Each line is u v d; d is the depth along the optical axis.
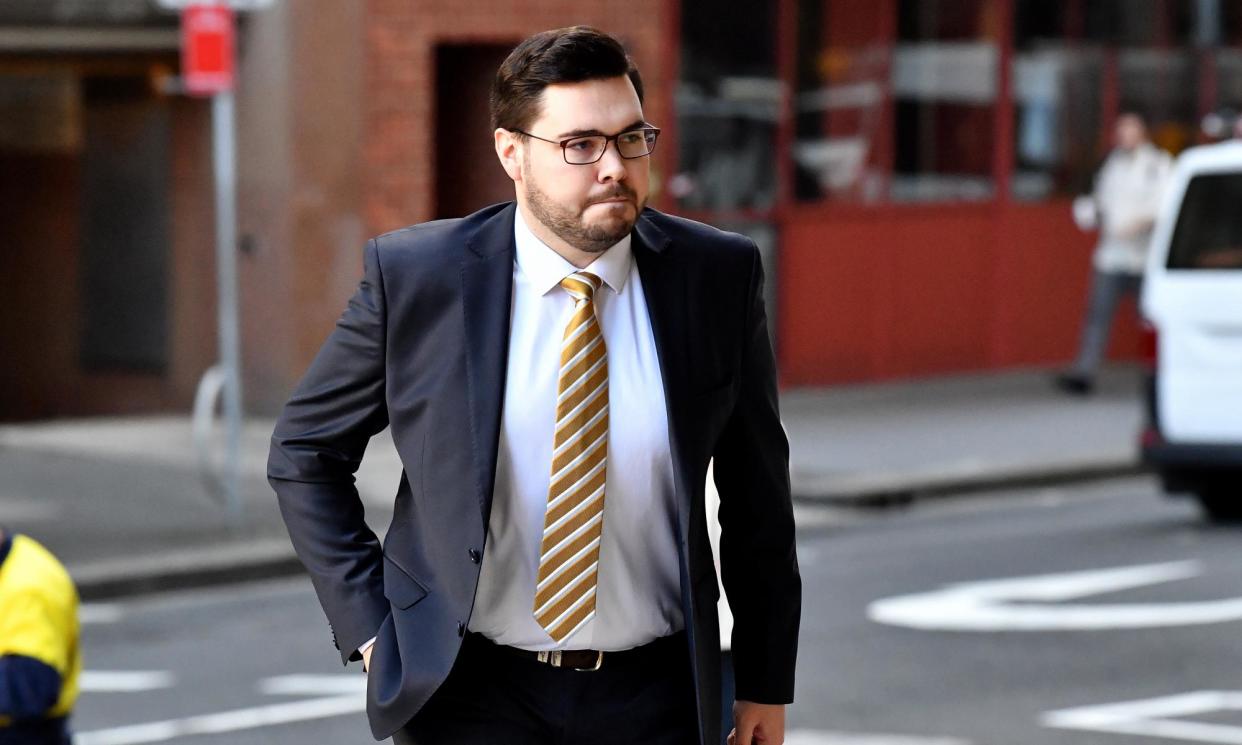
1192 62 55.56
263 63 41.78
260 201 42.03
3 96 43.56
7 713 13.46
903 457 38.88
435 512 9.74
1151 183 47.53
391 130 42.06
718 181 45.75
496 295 9.77
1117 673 22.94
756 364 10.13
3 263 44.22
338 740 20.45
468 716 9.98
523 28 43.06
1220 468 32.41
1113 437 41.69
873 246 48.50
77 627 14.10
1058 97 52.31
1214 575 28.72
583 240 9.55
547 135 9.43
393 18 41.91
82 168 43.75
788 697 10.43
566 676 9.98
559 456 9.66
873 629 25.34
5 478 35.97
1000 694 21.97
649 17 44.47
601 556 9.84
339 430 10.09
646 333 9.87
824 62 47.44
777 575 10.38
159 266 43.34
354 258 41.91
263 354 42.19
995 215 50.84
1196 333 32.28
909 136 49.19
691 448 9.76
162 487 35.25
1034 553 30.83
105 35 41.50
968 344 50.44
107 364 44.06
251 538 31.14
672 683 10.09
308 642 25.55
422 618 9.80
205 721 21.28
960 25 50.03
